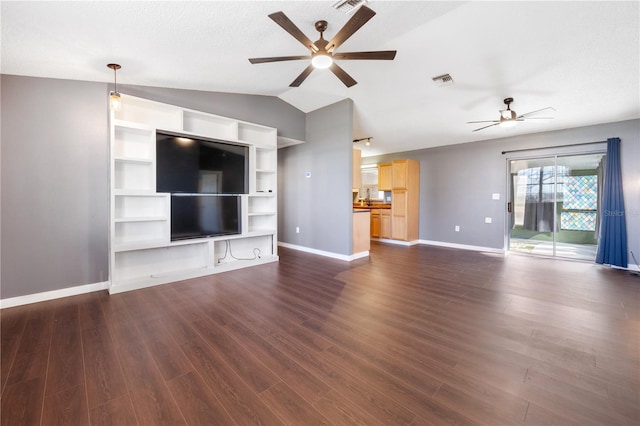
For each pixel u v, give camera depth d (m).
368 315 2.58
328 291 3.24
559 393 1.54
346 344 2.07
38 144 2.88
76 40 2.26
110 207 3.15
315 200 5.29
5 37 2.12
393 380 1.66
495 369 1.76
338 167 4.83
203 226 3.84
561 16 2.32
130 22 2.08
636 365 1.79
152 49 2.55
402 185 6.63
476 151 5.98
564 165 5.10
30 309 2.68
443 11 2.34
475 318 2.51
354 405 1.46
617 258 4.30
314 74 3.78
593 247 4.92
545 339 2.13
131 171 3.43
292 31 2.06
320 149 5.14
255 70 3.38
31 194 2.86
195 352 1.95
